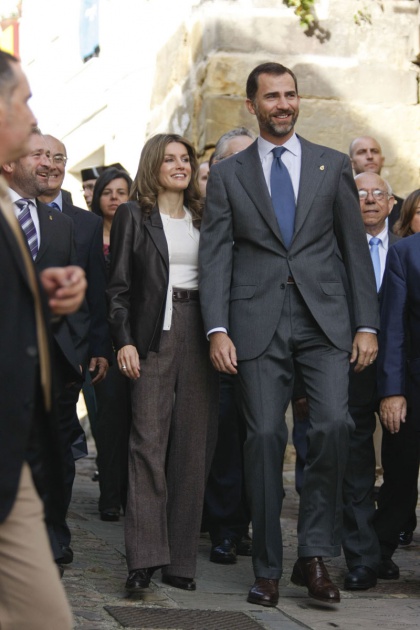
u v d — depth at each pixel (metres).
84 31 19.62
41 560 3.83
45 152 7.48
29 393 3.88
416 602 7.41
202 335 7.57
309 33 13.90
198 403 7.55
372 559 7.85
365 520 7.90
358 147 11.62
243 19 13.68
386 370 7.70
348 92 14.02
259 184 7.48
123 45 17.80
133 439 7.34
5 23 24.08
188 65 14.47
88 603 6.88
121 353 7.33
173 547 7.48
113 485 10.34
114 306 7.42
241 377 7.39
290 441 13.63
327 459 7.19
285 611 6.98
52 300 4.03
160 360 7.42
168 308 7.46
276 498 7.22
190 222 7.69
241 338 7.38
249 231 7.45
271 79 7.51
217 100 13.55
